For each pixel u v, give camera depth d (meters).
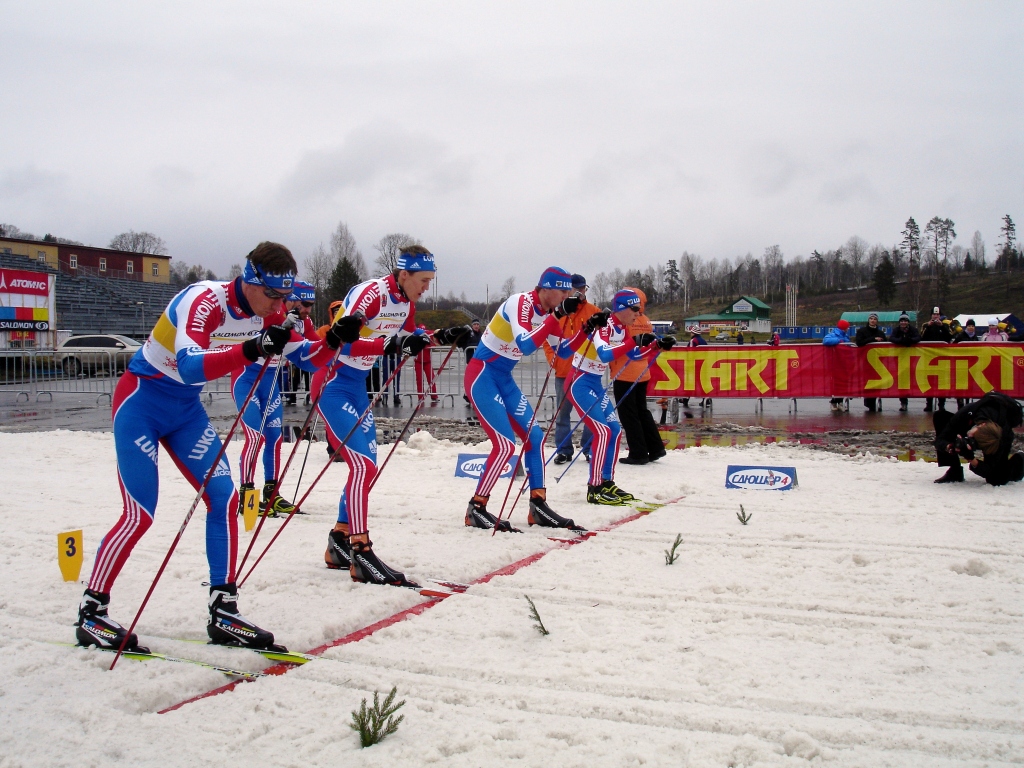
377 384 13.95
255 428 5.84
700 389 12.66
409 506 5.94
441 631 3.29
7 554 4.61
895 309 70.38
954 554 4.44
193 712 2.58
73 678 2.85
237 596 3.52
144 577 4.12
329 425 4.31
